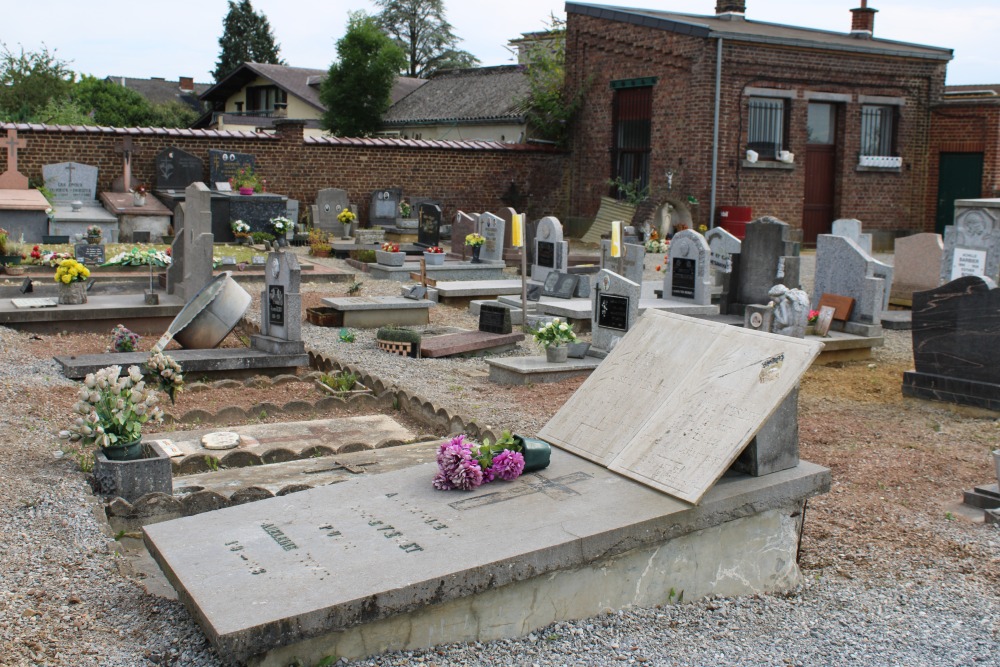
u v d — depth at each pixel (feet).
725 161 89.40
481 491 18.63
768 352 19.67
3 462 23.25
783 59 90.27
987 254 52.85
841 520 23.65
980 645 17.42
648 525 17.25
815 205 96.43
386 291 59.77
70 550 18.29
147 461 21.08
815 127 95.50
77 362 33.32
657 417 20.16
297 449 25.35
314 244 76.54
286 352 35.70
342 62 124.16
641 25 93.81
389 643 15.10
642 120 96.73
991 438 31.12
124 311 42.78
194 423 29.04
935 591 19.81
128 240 78.79
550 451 20.01
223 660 14.47
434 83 138.10
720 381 19.86
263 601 14.16
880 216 98.27
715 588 18.78
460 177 101.45
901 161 97.96
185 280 45.29
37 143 82.94
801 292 41.09
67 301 43.34
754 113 91.30
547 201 106.22
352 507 17.93
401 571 15.15
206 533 16.72
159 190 85.20
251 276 62.44
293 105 146.82
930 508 24.76
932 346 35.32
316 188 94.79
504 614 16.15
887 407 35.29
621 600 17.54
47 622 15.52
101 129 84.89
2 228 71.56
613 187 100.68
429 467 20.30
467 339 43.27
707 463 18.29
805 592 19.66
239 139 90.22
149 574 17.63
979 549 22.07
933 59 97.04
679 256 53.47
